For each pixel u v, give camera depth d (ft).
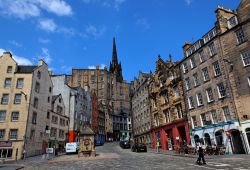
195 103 117.70
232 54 97.35
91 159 96.58
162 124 149.38
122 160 83.15
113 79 395.75
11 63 141.49
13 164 85.51
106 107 339.36
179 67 134.31
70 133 198.29
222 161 64.08
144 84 190.39
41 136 146.41
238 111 92.02
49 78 167.94
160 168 54.90
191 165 58.13
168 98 144.05
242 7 96.78
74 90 217.56
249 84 89.35
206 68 111.65
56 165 76.79
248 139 86.89
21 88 136.46
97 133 278.87
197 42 122.01
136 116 214.07
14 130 127.13
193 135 116.88
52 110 170.91
